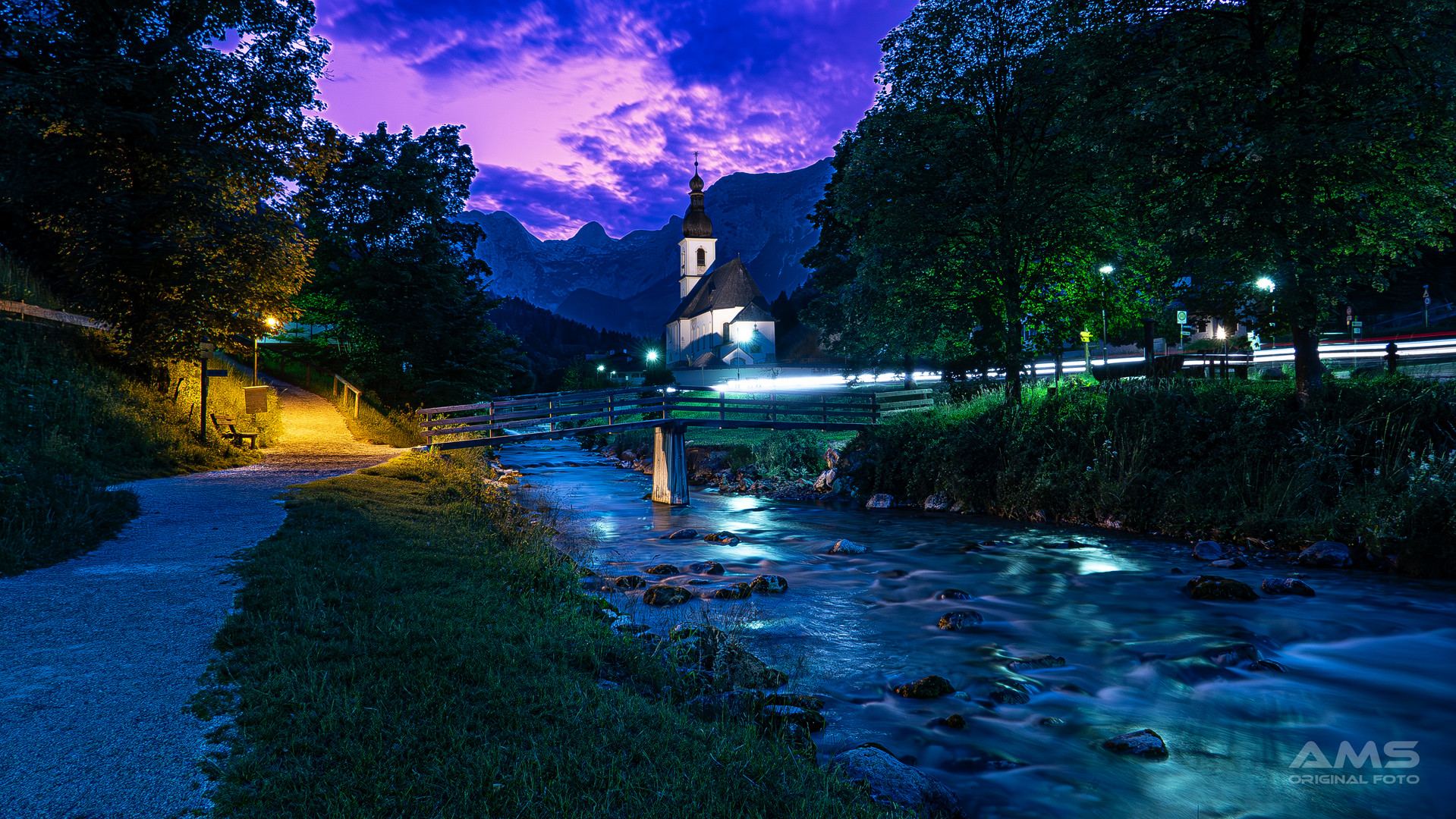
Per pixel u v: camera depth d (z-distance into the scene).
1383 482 14.32
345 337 38.28
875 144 23.25
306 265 23.17
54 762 4.18
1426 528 12.95
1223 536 15.44
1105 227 22.06
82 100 16.64
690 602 11.09
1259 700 7.67
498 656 6.21
